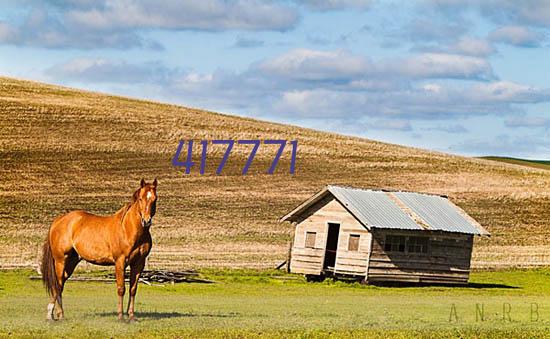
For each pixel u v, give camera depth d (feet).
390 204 181.27
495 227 275.59
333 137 379.96
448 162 356.38
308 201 176.55
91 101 376.48
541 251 246.06
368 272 167.63
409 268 172.14
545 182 339.98
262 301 113.60
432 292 154.81
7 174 269.85
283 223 249.34
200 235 226.17
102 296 114.73
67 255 75.61
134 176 286.25
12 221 224.74
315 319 83.10
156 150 318.04
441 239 176.45
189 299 113.80
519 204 306.35
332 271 172.76
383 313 96.58
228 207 263.29
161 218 243.40
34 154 291.38
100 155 302.25
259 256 201.46
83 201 253.85
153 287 135.95
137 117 357.61
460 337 71.87
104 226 74.23
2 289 121.49
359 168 329.11
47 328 69.15
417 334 72.02
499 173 348.18
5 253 182.39
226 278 156.66
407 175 327.67
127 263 73.51
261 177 303.48
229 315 85.25
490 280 187.11
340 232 173.17
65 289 124.26
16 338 64.28
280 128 385.29
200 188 282.56
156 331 68.23
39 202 247.50
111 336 65.51
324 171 319.27
